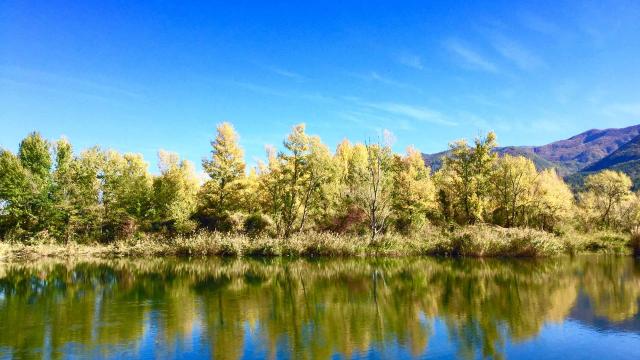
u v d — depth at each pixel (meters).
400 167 50.19
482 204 41.62
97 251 33.69
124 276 21.19
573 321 10.93
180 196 44.25
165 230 39.84
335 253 29.95
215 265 25.72
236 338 9.86
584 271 20.39
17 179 39.81
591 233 34.88
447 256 28.44
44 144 44.31
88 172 41.59
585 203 49.34
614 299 13.62
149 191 44.91
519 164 42.03
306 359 8.33
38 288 17.59
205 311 12.77
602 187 47.50
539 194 41.09
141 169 49.12
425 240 31.00
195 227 39.12
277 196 40.19
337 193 41.12
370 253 29.77
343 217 39.41
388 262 25.92
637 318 11.14
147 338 9.95
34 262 29.20
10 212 39.34
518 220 42.50
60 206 38.62
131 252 33.00
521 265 23.27
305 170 38.88
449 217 44.00
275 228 37.38
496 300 13.78
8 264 28.12
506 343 9.19
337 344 9.28
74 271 23.72
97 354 8.84
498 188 42.22
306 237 31.44
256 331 10.43
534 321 11.00
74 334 10.31
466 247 28.20
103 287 17.67
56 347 9.30
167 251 32.59
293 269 23.25
